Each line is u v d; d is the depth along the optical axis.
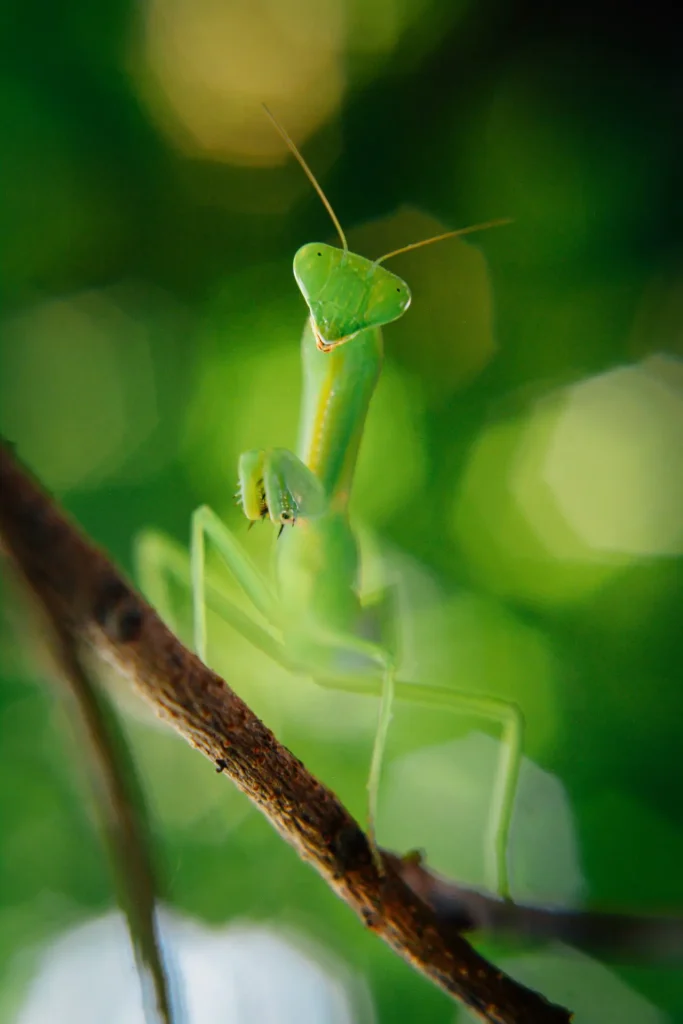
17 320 0.20
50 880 0.19
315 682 0.18
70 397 0.20
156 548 0.18
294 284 0.20
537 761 0.19
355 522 0.19
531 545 0.20
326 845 0.16
